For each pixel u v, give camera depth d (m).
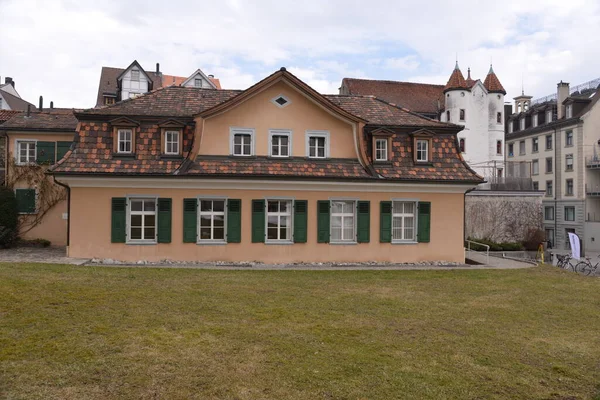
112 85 52.00
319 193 21.00
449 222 22.22
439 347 9.32
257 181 20.28
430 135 22.42
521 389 7.48
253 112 20.97
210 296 12.70
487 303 13.74
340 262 21.19
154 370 7.43
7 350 7.86
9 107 45.91
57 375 7.04
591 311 13.35
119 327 9.45
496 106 52.38
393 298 13.77
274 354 8.41
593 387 7.69
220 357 8.12
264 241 20.52
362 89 51.88
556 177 55.84
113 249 19.58
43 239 26.44
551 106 57.16
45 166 26.86
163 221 19.83
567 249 52.88
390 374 7.77
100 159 19.69
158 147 20.41
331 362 8.17
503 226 37.97
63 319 9.73
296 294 13.65
